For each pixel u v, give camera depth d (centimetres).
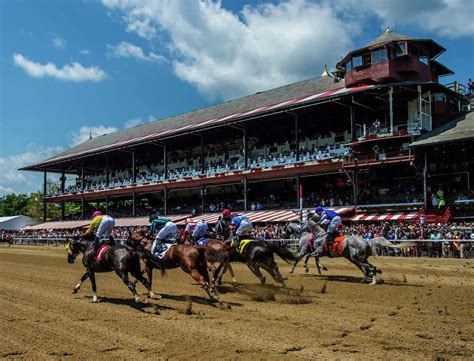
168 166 5609
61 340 798
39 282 1591
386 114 3669
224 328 864
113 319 957
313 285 1425
